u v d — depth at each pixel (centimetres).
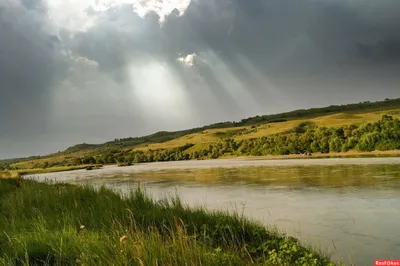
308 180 3447
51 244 753
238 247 980
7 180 2481
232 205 2142
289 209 1917
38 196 1532
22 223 1052
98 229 990
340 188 2702
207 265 655
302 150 10950
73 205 1353
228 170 5959
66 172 10638
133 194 1591
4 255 707
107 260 638
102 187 1744
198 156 16288
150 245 711
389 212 1731
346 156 7969
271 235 1162
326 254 1063
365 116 18400
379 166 4641
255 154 12812
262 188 3014
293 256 912
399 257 1062
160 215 1234
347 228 1441
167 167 9325
